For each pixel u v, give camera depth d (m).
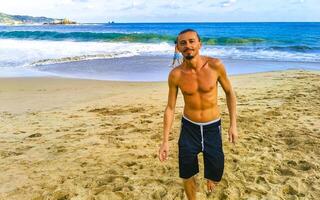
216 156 3.15
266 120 6.72
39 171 4.58
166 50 23.77
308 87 10.12
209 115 3.10
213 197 3.81
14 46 27.72
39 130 6.44
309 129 6.15
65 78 13.03
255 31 61.19
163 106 8.19
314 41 31.20
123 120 7.02
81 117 7.35
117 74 14.23
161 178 4.27
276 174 4.34
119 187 4.06
